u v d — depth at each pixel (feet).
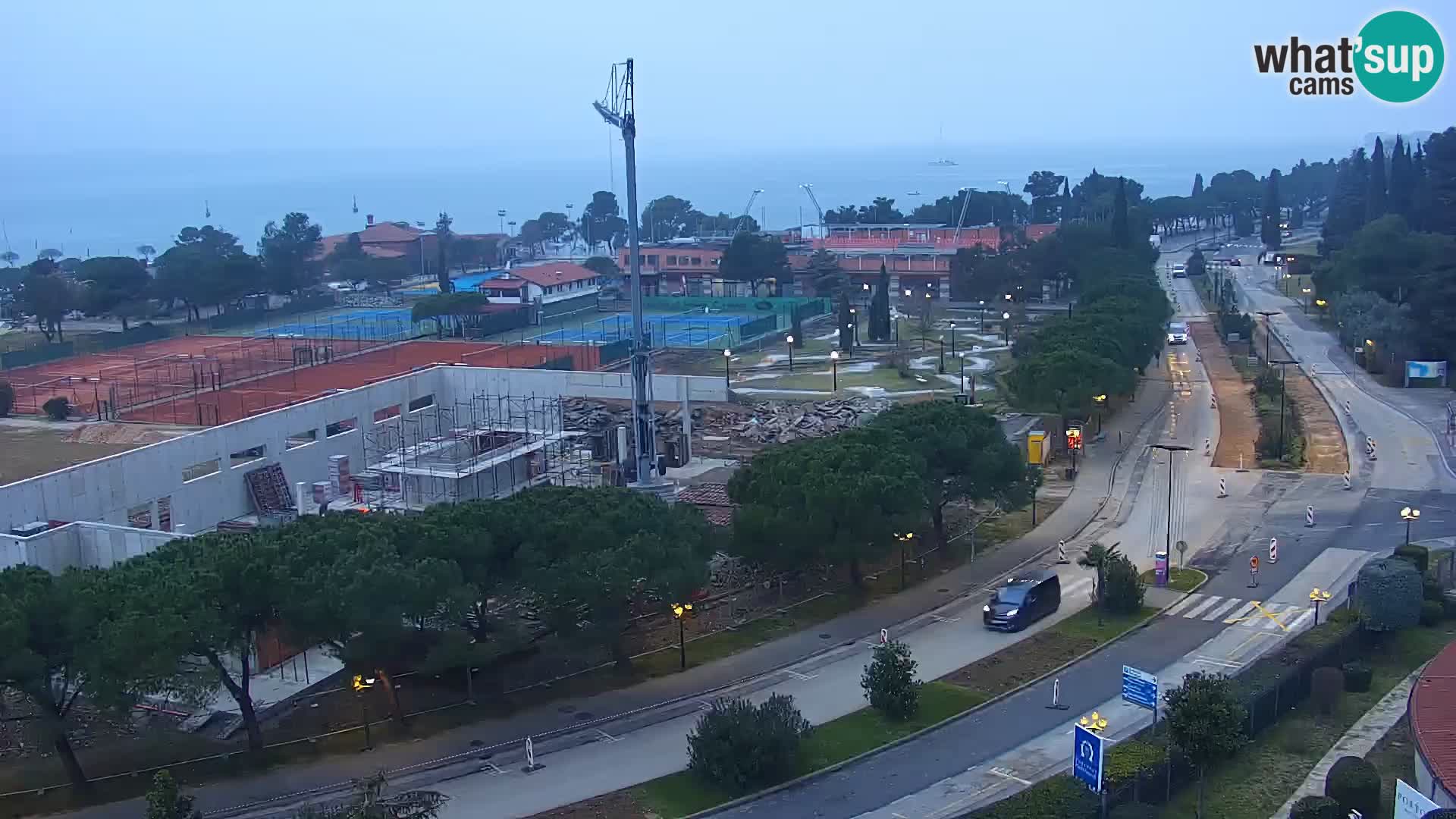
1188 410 398.83
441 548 182.29
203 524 281.74
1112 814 141.18
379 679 196.13
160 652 155.02
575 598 183.32
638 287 312.91
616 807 155.74
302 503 286.46
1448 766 131.44
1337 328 536.83
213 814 155.63
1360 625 199.11
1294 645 194.08
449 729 181.88
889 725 178.70
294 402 400.26
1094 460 338.54
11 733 181.06
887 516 222.69
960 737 174.70
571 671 202.28
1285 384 410.31
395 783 164.14
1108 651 206.28
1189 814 148.66
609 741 176.45
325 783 164.55
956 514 289.74
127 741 180.45
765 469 240.32
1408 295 500.74
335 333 631.15
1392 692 183.42
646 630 220.43
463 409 373.61
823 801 156.56
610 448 350.43
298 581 170.40
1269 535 266.77
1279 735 170.09
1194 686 150.51
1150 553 259.19
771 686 196.13
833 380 469.98
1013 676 196.13
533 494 206.39
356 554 175.11
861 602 234.99
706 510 295.48
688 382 359.25
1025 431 368.07
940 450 252.62
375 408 342.85
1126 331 414.62
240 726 185.57
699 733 164.55
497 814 154.51
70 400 425.69
